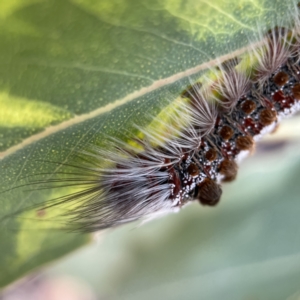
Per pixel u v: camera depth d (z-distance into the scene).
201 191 0.13
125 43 0.12
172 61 0.12
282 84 0.13
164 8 0.12
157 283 0.16
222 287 0.15
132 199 0.12
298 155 0.15
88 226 0.13
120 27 0.12
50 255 0.13
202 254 0.15
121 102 0.12
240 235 0.15
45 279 0.17
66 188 0.12
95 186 0.12
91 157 0.12
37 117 0.12
